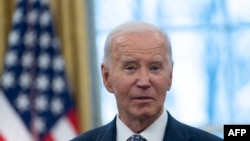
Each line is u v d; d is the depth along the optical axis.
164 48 4.87
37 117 10.23
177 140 5.00
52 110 10.27
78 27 10.40
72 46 10.43
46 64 10.35
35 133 10.16
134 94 4.82
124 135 5.08
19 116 10.16
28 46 10.35
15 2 10.43
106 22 11.16
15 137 10.07
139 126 5.03
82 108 10.36
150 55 4.79
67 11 10.41
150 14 11.21
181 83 11.18
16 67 10.29
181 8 11.19
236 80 11.18
